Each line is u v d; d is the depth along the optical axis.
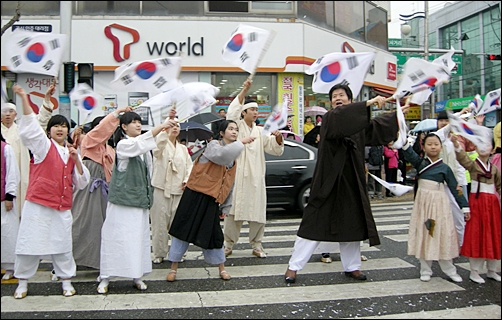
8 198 4.39
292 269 4.48
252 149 5.41
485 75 24.50
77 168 4.16
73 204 4.57
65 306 3.78
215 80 13.48
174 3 13.33
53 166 3.97
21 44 4.34
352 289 4.23
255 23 13.38
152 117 5.95
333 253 5.70
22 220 3.95
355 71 4.50
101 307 3.76
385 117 4.30
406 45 23.27
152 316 3.57
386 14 18.08
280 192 8.14
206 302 3.89
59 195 3.98
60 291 4.17
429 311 3.66
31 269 4.00
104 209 4.55
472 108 5.64
